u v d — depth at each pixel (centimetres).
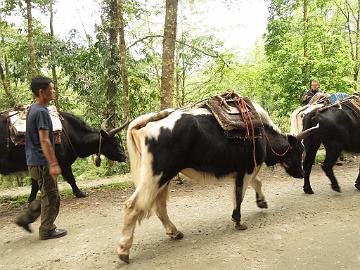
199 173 473
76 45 1149
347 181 740
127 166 1065
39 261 437
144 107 1168
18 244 491
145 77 1172
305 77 1136
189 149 441
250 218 545
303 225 501
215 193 701
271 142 542
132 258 428
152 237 489
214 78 1333
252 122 482
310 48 1145
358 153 667
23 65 1162
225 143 467
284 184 743
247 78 1350
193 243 461
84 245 477
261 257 408
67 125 691
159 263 410
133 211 411
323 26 1158
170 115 444
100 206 656
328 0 1377
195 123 443
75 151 708
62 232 512
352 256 396
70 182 717
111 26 1091
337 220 512
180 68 1294
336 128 627
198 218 561
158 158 420
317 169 862
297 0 1307
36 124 442
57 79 1296
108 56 1086
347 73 1195
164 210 470
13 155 615
